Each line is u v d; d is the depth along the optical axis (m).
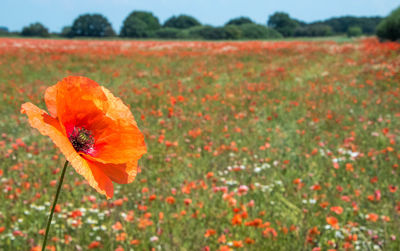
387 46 21.91
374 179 4.69
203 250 3.21
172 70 17.59
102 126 1.24
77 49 27.50
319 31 91.06
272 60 21.16
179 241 3.42
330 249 3.07
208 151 6.24
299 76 15.27
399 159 5.76
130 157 1.20
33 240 3.22
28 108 1.04
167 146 6.25
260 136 7.30
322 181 4.98
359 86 11.97
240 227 3.63
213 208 4.10
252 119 8.73
